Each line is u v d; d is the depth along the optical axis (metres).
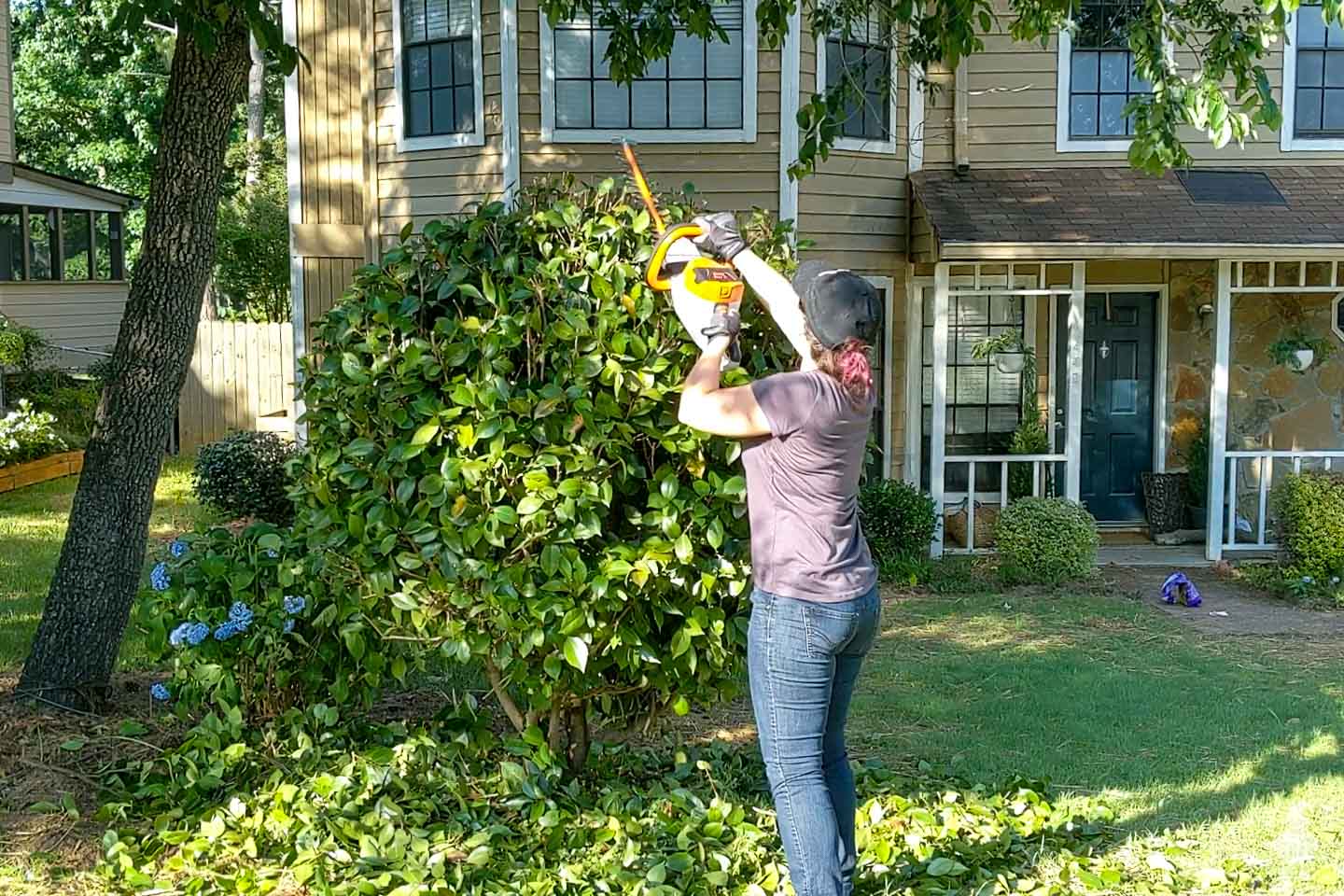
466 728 5.09
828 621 3.42
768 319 4.36
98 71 33.28
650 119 11.10
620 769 5.14
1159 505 12.34
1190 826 4.98
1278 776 5.63
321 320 4.59
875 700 6.84
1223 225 11.05
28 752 5.13
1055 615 9.38
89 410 17.58
